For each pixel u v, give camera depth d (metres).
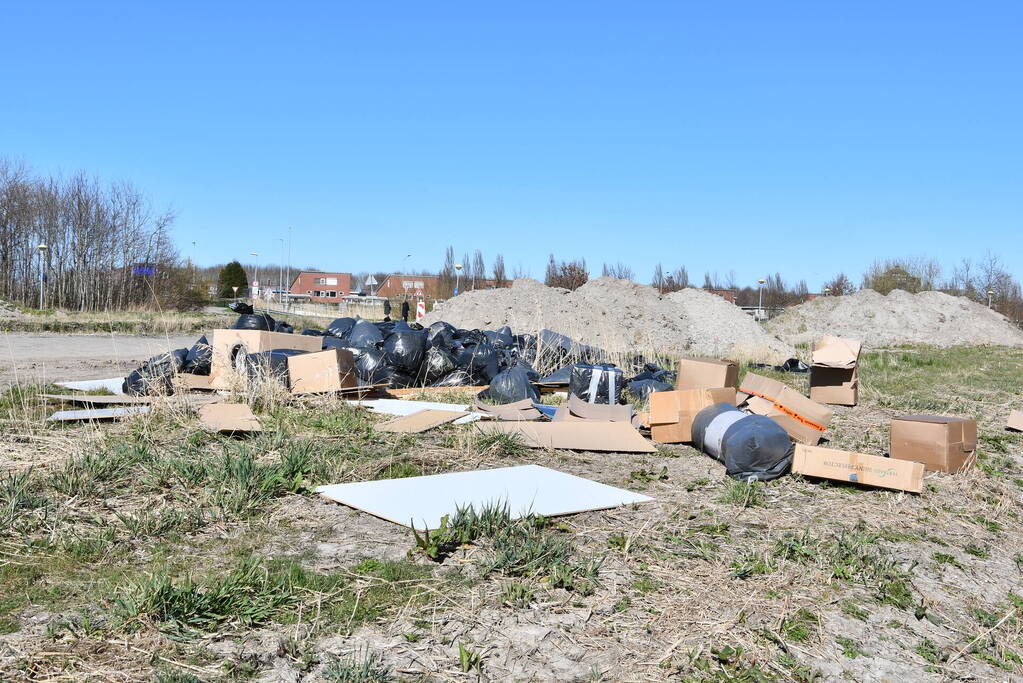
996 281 47.69
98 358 13.49
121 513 4.46
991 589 4.36
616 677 2.95
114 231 31.88
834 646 3.40
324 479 5.30
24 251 31.42
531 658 3.04
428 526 4.40
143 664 2.80
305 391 8.38
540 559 3.89
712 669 3.08
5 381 9.68
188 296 35.53
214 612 3.19
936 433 6.56
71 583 3.46
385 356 9.83
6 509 4.27
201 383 9.09
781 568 4.14
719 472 6.23
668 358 17.00
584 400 9.09
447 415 7.45
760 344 21.50
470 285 54.03
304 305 45.66
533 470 5.83
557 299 20.00
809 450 6.04
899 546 4.74
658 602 3.64
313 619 3.21
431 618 3.29
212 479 4.98
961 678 3.30
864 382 13.77
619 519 4.81
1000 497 6.07
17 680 2.64
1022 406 11.61
